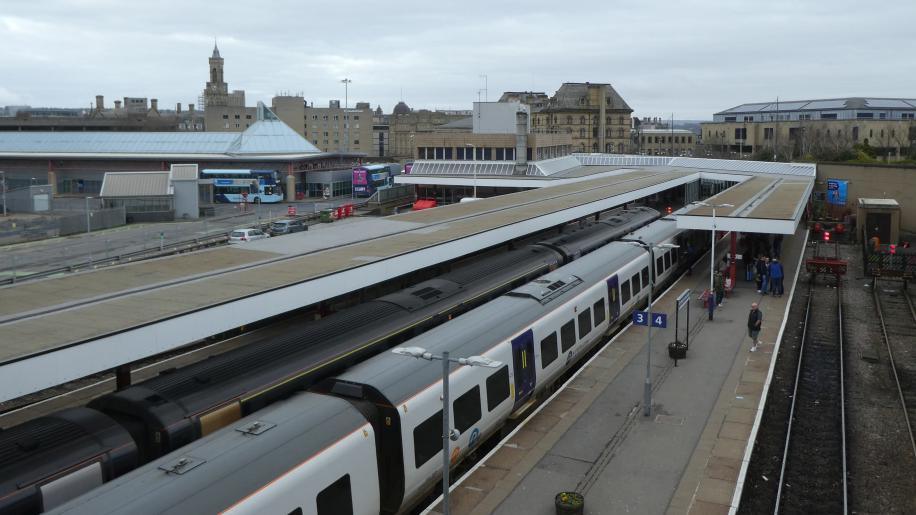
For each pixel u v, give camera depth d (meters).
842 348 33.03
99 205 83.88
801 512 19.11
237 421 15.97
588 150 161.75
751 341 32.47
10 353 15.48
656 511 18.23
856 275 49.19
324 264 26.00
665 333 33.62
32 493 13.32
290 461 14.64
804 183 68.62
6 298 20.91
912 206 71.25
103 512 12.11
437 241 31.12
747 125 156.25
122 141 111.94
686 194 76.94
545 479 19.84
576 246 37.31
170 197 82.94
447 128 166.25
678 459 21.02
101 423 15.21
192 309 19.39
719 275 39.50
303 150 110.50
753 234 53.53
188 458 13.88
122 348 17.38
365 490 16.42
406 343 20.44
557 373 26.34
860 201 64.00
